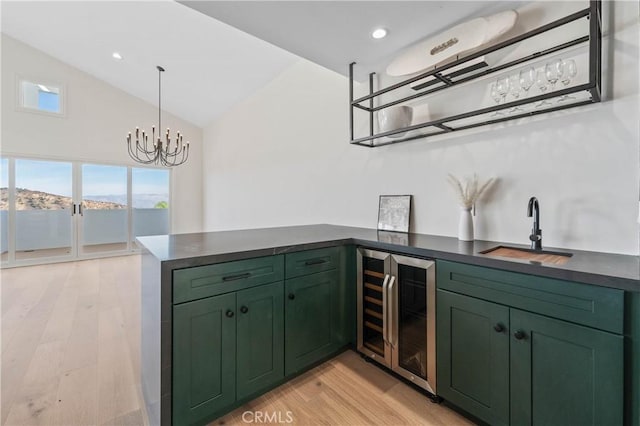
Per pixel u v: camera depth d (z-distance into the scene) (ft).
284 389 5.73
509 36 5.68
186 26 11.62
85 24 13.32
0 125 15.92
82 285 12.88
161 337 4.11
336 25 6.21
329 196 10.62
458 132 6.68
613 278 3.28
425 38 6.68
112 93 19.30
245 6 5.55
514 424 4.16
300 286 5.88
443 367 5.07
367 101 8.75
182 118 22.07
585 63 4.88
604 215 4.79
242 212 17.01
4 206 16.19
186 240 6.28
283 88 13.05
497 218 6.08
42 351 7.18
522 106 5.61
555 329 3.75
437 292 5.14
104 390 5.74
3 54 15.93
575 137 5.05
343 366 6.53
